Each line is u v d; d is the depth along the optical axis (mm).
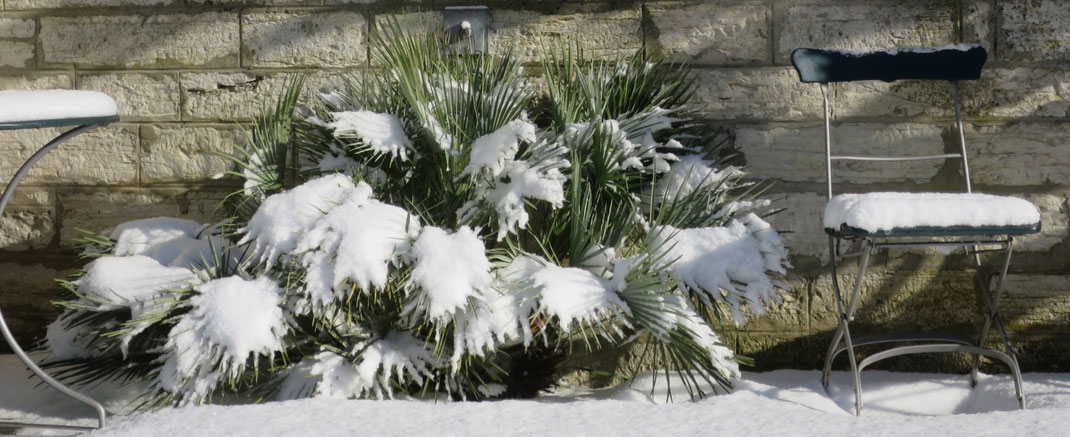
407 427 2697
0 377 3742
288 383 3285
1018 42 3908
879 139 3973
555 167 3398
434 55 3854
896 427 2707
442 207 3537
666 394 3643
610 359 3951
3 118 2758
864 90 3965
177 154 4164
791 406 3012
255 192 3637
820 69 3699
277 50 4121
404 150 3449
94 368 3412
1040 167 3922
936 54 3711
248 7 4121
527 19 4055
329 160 3729
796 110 3988
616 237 3436
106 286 3311
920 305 3943
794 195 3996
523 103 3656
